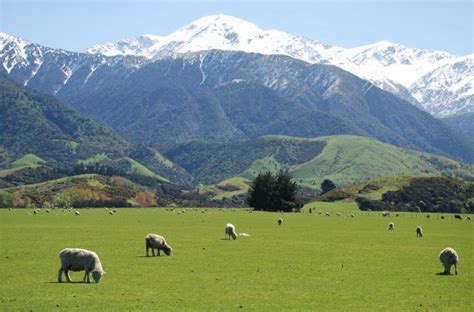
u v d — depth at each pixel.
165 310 38.50
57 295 42.50
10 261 59.56
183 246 76.25
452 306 40.72
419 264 60.75
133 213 195.62
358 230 115.94
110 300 41.16
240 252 69.81
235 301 41.44
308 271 55.09
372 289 46.41
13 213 187.88
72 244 77.56
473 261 63.72
